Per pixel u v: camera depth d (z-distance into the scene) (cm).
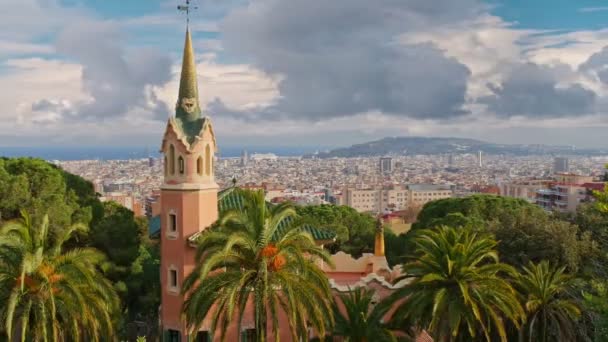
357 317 4153
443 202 9962
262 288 3619
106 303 4106
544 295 4262
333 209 10169
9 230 3791
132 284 6662
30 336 3791
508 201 9581
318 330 3697
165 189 4784
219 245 3753
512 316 3906
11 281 3709
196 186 4712
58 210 6194
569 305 4241
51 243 5994
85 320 3759
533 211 8944
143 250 7744
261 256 3728
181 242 4722
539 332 4303
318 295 3756
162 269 4850
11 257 3741
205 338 4606
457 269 4031
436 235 4225
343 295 4375
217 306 3716
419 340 4866
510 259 6106
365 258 6253
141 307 6944
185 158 4731
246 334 4600
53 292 3734
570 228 6225
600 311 3825
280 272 3669
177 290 4744
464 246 4050
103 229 6500
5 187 6066
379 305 4181
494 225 6619
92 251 4125
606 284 4334
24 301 3684
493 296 3941
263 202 3800
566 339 4216
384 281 5153
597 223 6862
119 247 6550
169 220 4803
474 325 3959
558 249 5931
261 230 3709
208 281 3647
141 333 6662
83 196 7312
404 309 4116
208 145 4838
